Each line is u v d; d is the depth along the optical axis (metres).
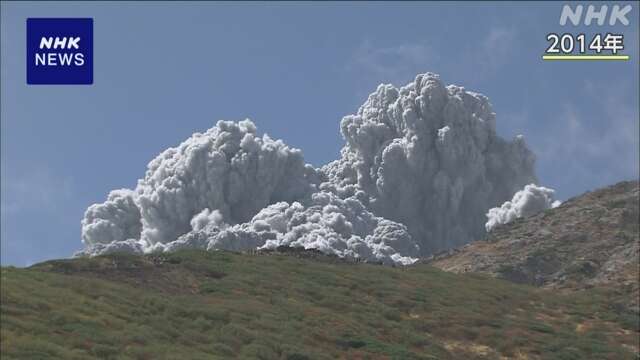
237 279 198.75
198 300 175.00
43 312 136.25
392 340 177.00
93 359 119.44
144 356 126.81
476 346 186.88
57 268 181.25
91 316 140.50
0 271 158.38
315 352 152.38
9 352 113.69
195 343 143.25
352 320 181.75
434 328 193.88
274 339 155.38
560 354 185.50
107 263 189.88
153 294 169.88
